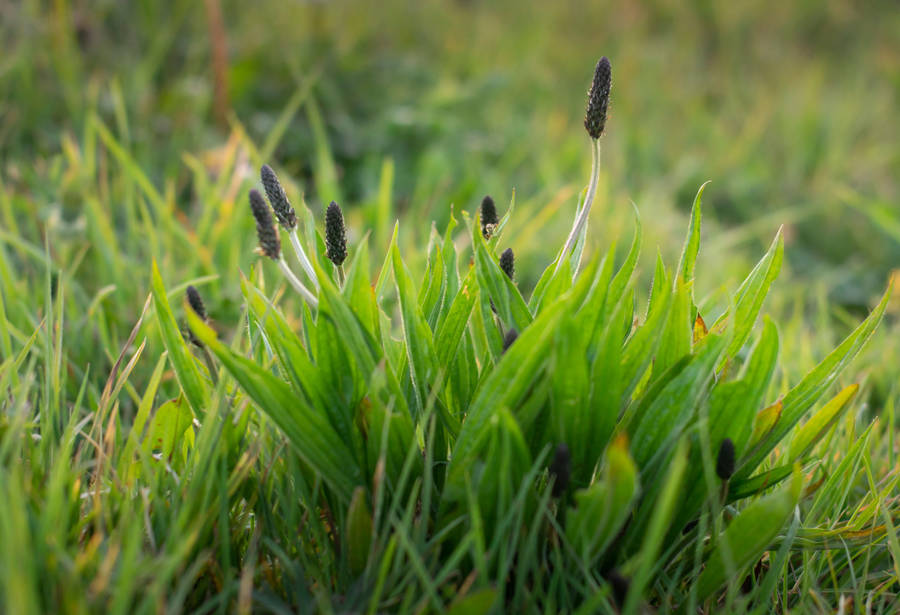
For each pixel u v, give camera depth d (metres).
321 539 0.41
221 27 0.88
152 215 0.71
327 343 0.40
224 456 0.39
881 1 1.92
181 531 0.39
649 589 0.41
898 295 0.78
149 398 0.42
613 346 0.39
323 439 0.39
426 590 0.38
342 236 0.41
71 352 0.52
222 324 0.58
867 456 0.44
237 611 0.39
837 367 0.41
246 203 0.64
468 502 0.39
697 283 0.77
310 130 0.97
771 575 0.41
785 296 0.77
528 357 0.38
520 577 0.38
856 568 0.44
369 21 1.35
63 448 0.40
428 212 0.84
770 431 0.41
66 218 0.65
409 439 0.40
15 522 0.36
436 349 0.42
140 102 0.86
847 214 1.04
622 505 0.37
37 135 0.81
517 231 0.70
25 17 0.89
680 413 0.39
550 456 0.40
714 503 0.39
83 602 0.36
